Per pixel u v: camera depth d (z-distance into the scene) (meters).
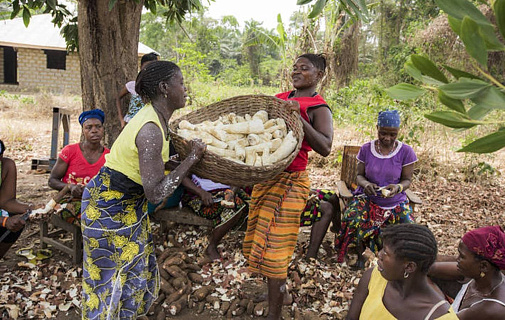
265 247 2.77
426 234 1.75
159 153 2.19
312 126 2.81
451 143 7.95
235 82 24.33
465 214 5.60
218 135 2.59
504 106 0.83
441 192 6.48
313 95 2.94
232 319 3.03
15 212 3.15
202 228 4.37
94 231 2.31
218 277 3.52
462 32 0.83
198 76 14.40
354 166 4.26
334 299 3.29
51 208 3.03
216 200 3.74
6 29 18.70
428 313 1.75
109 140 4.84
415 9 18.33
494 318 1.91
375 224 3.70
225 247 4.07
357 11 2.26
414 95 0.98
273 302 2.82
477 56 0.84
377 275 1.97
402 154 3.70
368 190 3.65
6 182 3.13
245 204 3.75
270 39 9.91
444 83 0.96
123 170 2.24
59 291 3.22
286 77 9.42
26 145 8.45
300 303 3.24
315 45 9.05
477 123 0.90
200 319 3.02
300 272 3.61
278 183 2.80
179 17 5.54
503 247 1.91
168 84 2.25
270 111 2.92
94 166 3.65
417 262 1.72
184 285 3.25
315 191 4.03
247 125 2.67
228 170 2.28
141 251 2.45
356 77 15.05
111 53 4.70
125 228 2.36
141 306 2.64
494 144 0.88
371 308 1.89
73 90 19.28
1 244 3.20
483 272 1.97
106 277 2.38
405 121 7.22
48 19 19.81
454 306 2.18
